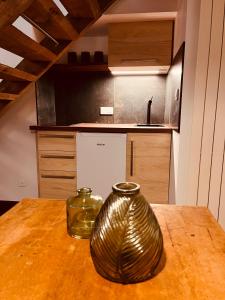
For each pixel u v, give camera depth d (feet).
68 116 10.71
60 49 7.30
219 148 5.74
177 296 1.66
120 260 1.71
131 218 1.77
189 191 6.01
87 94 10.55
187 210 3.09
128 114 10.50
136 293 1.69
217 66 5.40
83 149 8.70
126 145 8.53
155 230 1.82
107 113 10.59
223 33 5.26
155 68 9.18
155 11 7.82
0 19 4.50
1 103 7.80
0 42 5.60
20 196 9.63
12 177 9.54
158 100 10.27
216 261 2.05
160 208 3.15
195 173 5.91
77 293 1.69
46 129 8.81
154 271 1.88
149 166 8.58
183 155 6.52
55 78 10.55
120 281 1.78
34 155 9.25
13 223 2.72
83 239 2.38
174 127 7.79
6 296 1.66
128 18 8.36
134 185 2.03
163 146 8.39
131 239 1.72
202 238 2.41
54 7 5.22
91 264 2.01
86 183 8.93
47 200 3.39
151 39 8.63
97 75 10.37
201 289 1.73
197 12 5.37
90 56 10.08
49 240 2.37
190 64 5.94
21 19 8.25
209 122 5.65
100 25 9.02
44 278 1.84
